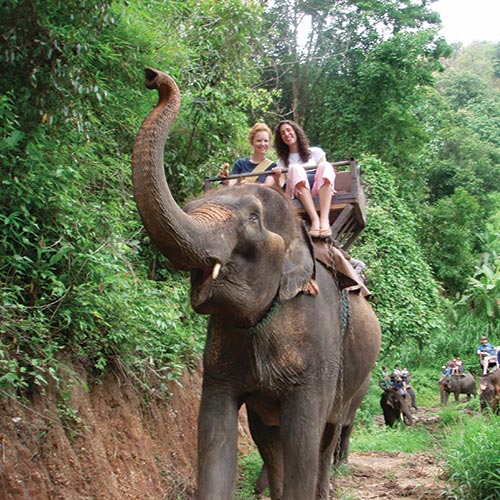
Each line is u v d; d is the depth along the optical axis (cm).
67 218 472
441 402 1852
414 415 1648
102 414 487
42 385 425
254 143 552
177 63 741
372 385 1627
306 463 362
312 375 373
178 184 820
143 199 261
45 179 455
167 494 512
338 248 462
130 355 533
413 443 976
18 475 380
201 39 827
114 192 601
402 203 1788
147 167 260
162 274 751
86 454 439
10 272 452
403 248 1584
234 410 372
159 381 586
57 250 463
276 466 429
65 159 500
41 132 461
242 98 893
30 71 440
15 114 452
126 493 464
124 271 521
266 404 386
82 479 421
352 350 456
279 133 517
